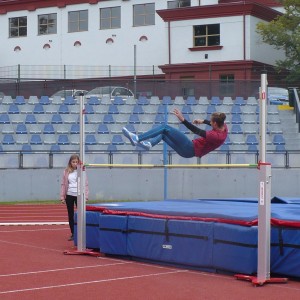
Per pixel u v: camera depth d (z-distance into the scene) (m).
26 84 37.06
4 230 19.08
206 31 45.47
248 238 11.31
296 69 41.84
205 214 12.25
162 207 13.84
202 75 45.25
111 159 29.52
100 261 13.41
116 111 34.28
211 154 29.89
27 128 32.50
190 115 34.16
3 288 10.49
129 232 13.50
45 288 10.52
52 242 16.36
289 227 11.27
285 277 11.46
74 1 51.03
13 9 52.78
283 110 35.09
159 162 29.64
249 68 43.88
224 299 9.77
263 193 11.02
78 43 51.03
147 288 10.57
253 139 32.09
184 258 12.41
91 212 14.68
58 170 29.44
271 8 47.72
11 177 29.08
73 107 34.38
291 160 30.19
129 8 49.56
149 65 48.91
